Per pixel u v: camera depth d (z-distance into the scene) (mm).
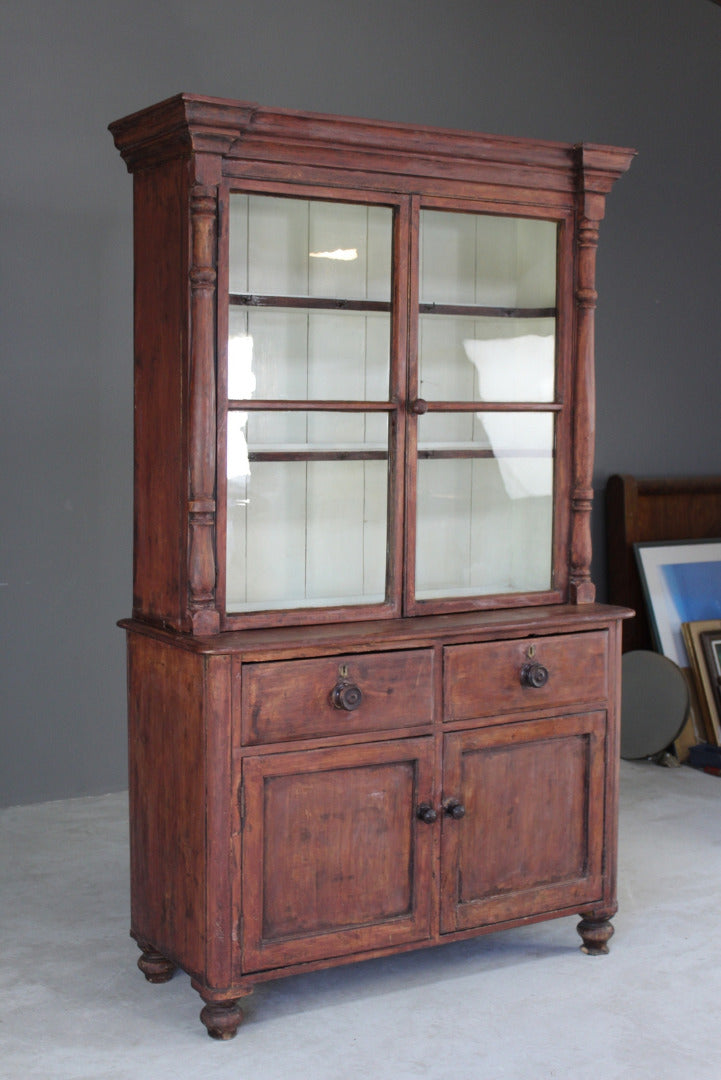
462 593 3123
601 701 3172
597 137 5441
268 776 2711
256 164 2738
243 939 2705
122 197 4445
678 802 4547
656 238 5629
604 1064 2625
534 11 5219
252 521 2812
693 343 5789
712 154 5785
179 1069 2582
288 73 4688
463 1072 2588
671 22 5613
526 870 3080
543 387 3217
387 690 2840
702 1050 2693
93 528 4465
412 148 2895
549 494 3248
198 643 2643
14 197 4254
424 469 3035
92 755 4527
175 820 2799
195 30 4508
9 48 4207
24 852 3904
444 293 3035
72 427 4402
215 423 2721
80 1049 2660
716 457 5914
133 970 3070
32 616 4379
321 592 2930
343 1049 2682
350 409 2900
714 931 3352
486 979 3049
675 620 5402
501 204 3072
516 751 3047
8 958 3119
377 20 4844
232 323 2744
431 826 2922
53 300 4340
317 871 2791
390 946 2893
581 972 3092
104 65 4371
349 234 2898
